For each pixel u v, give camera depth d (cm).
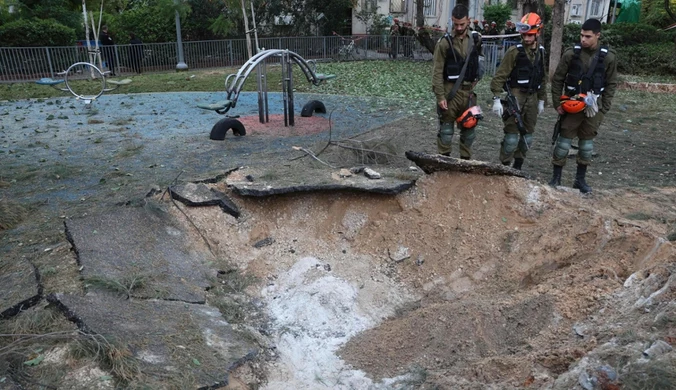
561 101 576
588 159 593
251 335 410
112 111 1223
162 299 418
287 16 2722
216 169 712
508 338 397
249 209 573
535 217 512
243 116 1142
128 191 633
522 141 626
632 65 1914
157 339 357
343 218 564
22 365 325
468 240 509
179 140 904
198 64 2236
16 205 584
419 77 1817
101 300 396
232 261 523
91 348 336
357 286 496
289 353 409
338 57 2425
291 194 572
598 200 571
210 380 329
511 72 601
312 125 1031
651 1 2716
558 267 470
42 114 1187
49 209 589
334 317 454
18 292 408
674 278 371
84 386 311
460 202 539
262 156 779
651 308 354
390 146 744
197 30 2433
